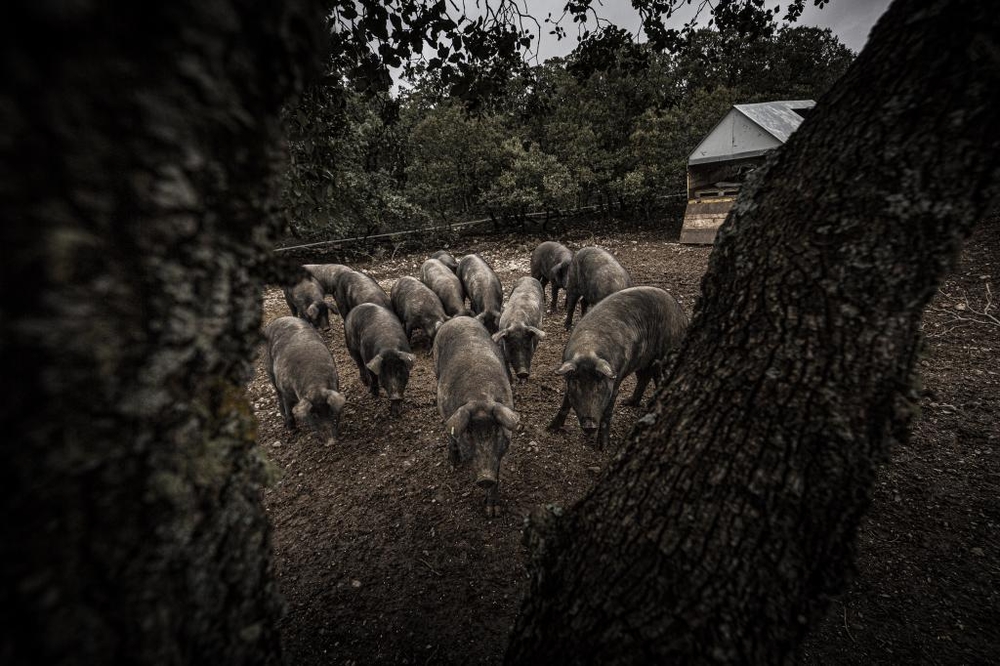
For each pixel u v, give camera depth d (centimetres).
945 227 97
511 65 365
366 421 534
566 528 161
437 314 687
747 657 116
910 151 98
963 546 301
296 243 1464
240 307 84
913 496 343
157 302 65
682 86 1842
